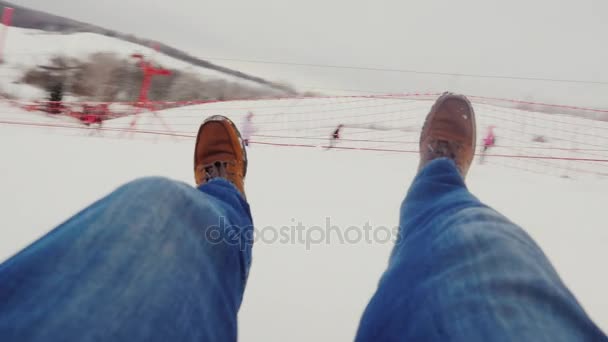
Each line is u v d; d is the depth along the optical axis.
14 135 2.91
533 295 0.54
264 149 3.10
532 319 0.49
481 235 0.70
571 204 2.62
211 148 1.86
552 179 2.96
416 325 0.58
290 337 1.71
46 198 2.36
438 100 1.90
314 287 1.91
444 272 0.65
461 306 0.55
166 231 0.70
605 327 1.87
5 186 2.41
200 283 0.68
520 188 2.77
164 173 2.65
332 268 2.01
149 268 0.61
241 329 1.72
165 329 0.54
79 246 0.60
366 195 2.55
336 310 1.82
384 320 0.66
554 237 2.33
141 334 0.51
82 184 2.50
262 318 1.76
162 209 0.73
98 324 0.48
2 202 2.30
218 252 0.81
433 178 1.17
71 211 2.30
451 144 1.74
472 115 1.86
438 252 0.71
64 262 0.56
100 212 0.68
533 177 2.98
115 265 0.58
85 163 2.68
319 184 2.63
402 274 0.75
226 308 0.74
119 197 0.72
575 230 2.39
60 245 0.59
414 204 1.10
